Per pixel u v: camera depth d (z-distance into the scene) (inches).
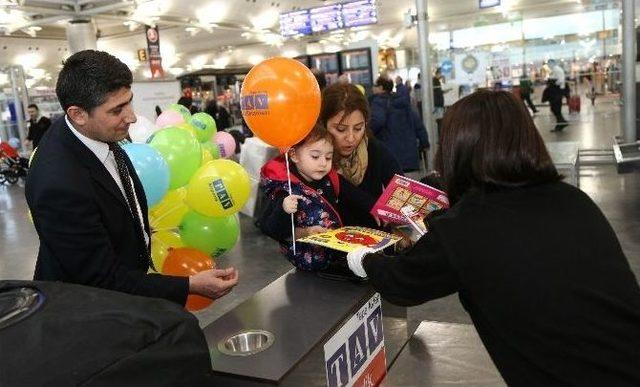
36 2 387.9
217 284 54.7
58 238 48.4
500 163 39.9
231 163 113.7
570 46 439.8
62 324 32.0
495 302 37.8
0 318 32.9
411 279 41.3
